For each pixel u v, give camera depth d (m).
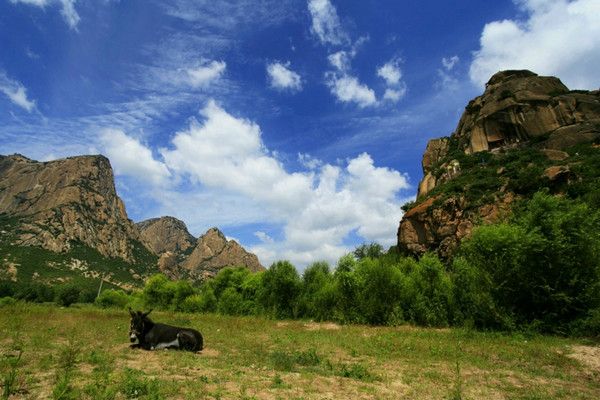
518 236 17.33
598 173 42.81
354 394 6.49
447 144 87.94
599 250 16.66
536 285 16.67
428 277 22.97
